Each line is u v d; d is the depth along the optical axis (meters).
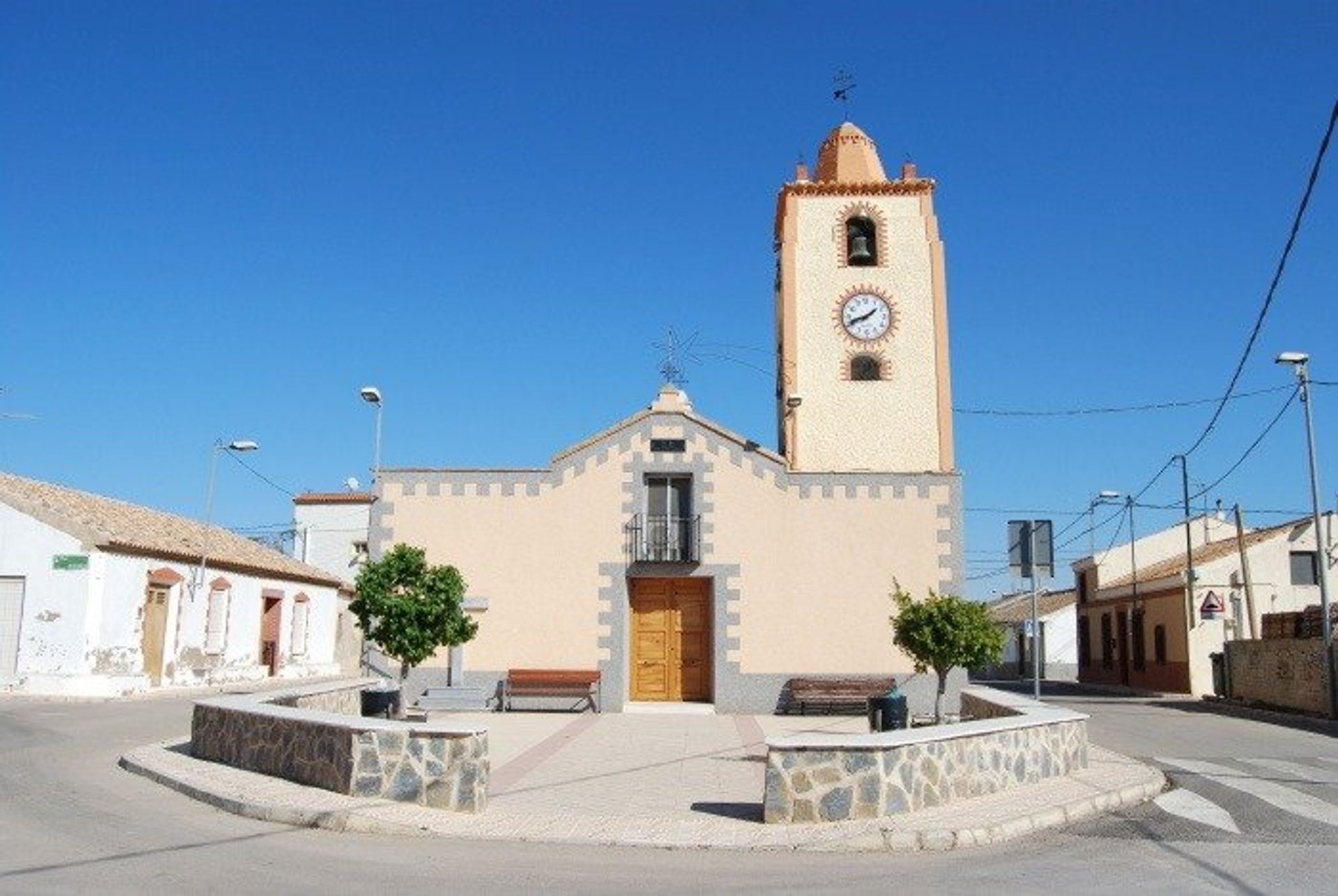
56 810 10.84
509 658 24.03
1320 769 15.70
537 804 11.84
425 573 18.81
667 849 9.91
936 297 32.28
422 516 24.56
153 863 8.58
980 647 17.83
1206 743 19.89
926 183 32.81
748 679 23.86
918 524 24.34
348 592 43.09
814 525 24.38
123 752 15.52
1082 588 51.97
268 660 36.28
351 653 44.59
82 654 25.28
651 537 24.45
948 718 21.73
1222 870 9.12
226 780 12.31
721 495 24.53
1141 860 9.54
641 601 24.84
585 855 9.56
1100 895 8.19
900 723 16.31
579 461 24.67
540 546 24.41
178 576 29.47
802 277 32.56
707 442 24.67
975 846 10.20
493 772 14.30
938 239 32.62
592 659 24.00
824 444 31.55
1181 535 48.22
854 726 20.89
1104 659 48.25
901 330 32.12
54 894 7.49
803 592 24.19
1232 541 40.81
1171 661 39.56
